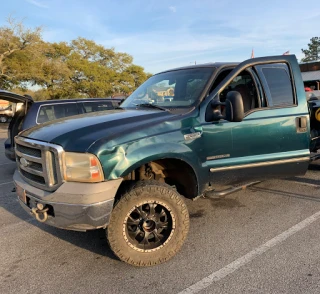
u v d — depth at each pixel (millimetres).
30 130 3588
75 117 3807
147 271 3195
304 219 4254
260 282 2922
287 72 4191
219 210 4730
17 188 3439
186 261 3346
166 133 3279
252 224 4195
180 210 3312
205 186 3691
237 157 3795
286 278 2961
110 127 3158
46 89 36688
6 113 30125
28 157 3186
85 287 2977
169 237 3309
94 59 45688
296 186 5625
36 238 4062
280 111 4016
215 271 3139
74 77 40312
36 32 30984
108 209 2877
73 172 2850
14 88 34250
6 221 4684
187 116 3516
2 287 3025
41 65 32781
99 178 2846
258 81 4012
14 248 3814
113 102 8219
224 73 4059
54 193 2854
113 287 2955
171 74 4500
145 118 3402
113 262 3396
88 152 2816
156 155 3141
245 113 3842
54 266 3373
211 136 3607
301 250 3455
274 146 3988
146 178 3586
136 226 3250
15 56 31281
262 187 5680
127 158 2977
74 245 3830
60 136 2994
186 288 2891
